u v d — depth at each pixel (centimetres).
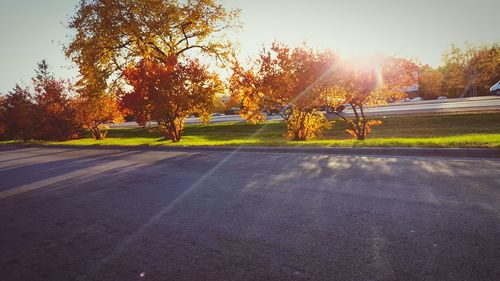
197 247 395
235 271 328
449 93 6375
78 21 2170
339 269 310
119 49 2377
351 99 1414
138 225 498
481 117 2045
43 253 428
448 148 777
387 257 323
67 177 990
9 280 361
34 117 3238
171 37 2375
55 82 3170
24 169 1272
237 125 3275
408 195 503
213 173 830
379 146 911
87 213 591
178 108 1841
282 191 597
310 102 1475
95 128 3080
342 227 407
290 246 371
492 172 590
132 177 893
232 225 455
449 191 503
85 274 357
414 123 2205
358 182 604
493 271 283
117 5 2178
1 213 649
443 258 311
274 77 1509
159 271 345
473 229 366
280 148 1094
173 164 1048
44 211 633
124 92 1903
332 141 1148
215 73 1892
